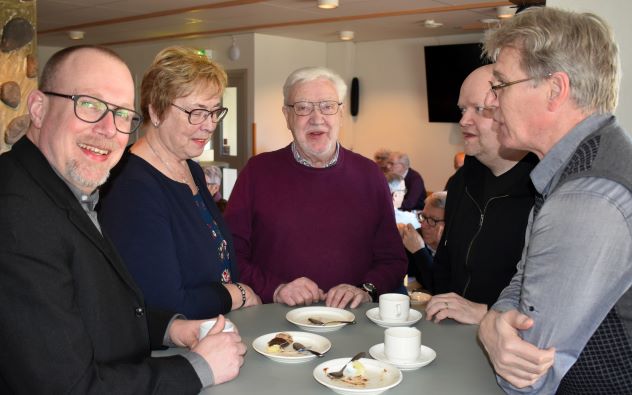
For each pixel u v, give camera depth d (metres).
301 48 8.46
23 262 0.99
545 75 1.11
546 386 1.09
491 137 1.78
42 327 0.99
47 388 0.99
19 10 3.04
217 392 1.17
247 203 2.23
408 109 8.34
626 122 2.60
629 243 0.99
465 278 1.95
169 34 8.09
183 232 1.67
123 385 1.08
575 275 1.01
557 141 1.14
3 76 3.01
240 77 8.05
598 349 1.05
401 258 2.27
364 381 1.21
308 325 1.55
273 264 2.18
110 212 1.55
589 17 1.13
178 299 1.57
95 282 1.12
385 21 6.77
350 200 2.21
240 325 1.61
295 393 1.17
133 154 1.69
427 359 1.34
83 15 6.69
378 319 1.64
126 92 1.22
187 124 1.70
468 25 6.95
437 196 3.08
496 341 1.13
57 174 1.18
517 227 1.82
